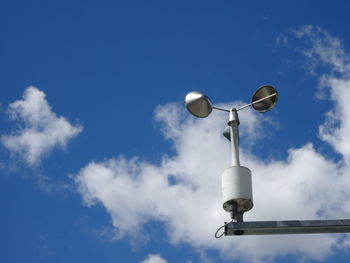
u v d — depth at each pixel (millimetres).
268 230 1905
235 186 2006
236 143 2105
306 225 1889
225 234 1924
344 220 1885
